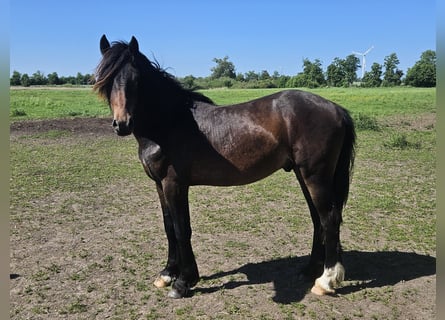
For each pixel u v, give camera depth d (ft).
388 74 233.76
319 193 11.25
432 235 16.30
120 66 10.46
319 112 11.06
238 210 20.22
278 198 22.36
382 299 11.44
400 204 20.52
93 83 10.85
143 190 24.81
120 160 34.37
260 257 14.60
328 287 11.60
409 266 13.53
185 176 11.40
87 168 31.04
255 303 11.41
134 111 10.71
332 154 11.16
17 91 138.00
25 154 36.45
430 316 10.54
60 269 13.75
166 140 11.23
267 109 11.34
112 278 13.14
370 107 78.84
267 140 11.15
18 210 20.40
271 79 238.27
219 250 15.25
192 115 11.55
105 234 17.16
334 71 236.02
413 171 28.04
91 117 65.31
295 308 11.10
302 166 11.19
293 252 14.98
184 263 11.81
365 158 32.63
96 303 11.59
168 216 12.41
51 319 10.77
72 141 44.73
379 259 14.14
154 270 13.71
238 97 108.17
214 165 11.37
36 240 16.40
